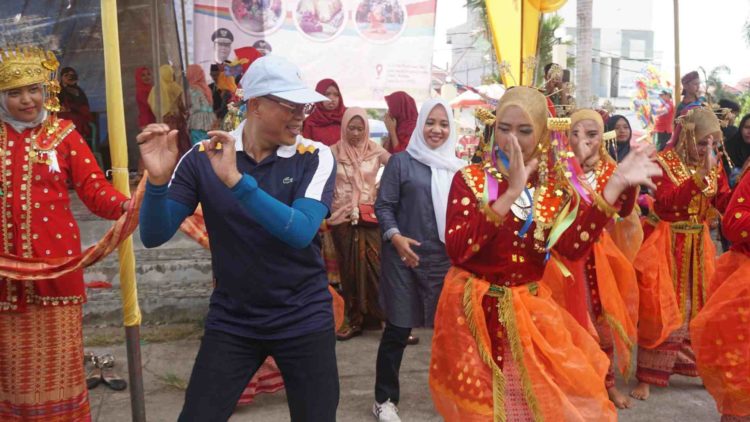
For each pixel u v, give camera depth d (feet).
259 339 8.49
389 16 26.32
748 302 11.71
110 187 10.83
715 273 12.53
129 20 26.37
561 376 9.46
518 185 8.69
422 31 26.61
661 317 14.69
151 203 7.90
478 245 9.01
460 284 9.79
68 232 10.86
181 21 23.52
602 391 9.59
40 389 10.71
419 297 13.44
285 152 8.58
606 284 13.99
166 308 19.02
